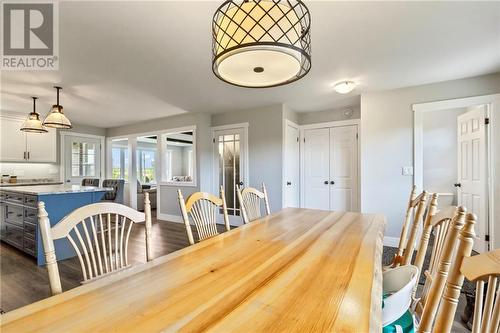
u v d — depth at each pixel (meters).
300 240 1.43
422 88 3.41
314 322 0.66
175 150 11.00
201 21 1.98
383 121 3.63
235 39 1.09
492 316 0.60
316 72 2.98
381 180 3.63
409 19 1.96
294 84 3.40
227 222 1.94
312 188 4.94
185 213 1.60
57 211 3.08
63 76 3.07
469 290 2.12
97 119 5.68
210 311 0.72
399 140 3.54
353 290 0.84
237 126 4.92
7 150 4.84
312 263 1.08
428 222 1.39
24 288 2.36
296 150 4.98
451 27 2.07
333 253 1.21
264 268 1.03
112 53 2.50
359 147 4.52
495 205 3.00
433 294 0.80
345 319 0.68
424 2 1.77
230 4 1.18
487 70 2.95
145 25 2.03
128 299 0.79
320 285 0.88
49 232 0.94
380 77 3.14
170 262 1.11
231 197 5.01
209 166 5.22
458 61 2.70
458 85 3.21
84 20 1.96
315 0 1.74
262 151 4.62
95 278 1.07
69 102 4.24
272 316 0.69
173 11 1.85
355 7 1.82
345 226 1.77
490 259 0.61
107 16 1.91
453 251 0.78
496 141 3.01
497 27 2.07
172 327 0.65
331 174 4.77
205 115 5.14
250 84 1.47
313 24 2.02
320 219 2.01
